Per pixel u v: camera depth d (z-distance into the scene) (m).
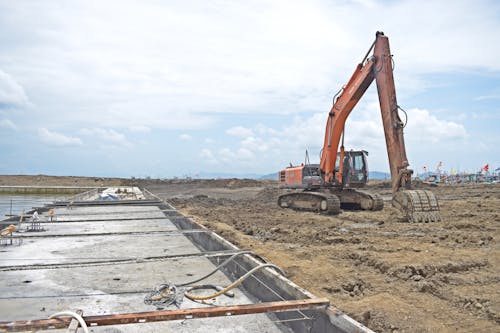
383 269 6.43
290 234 10.17
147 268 6.22
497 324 4.20
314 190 16.52
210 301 4.80
